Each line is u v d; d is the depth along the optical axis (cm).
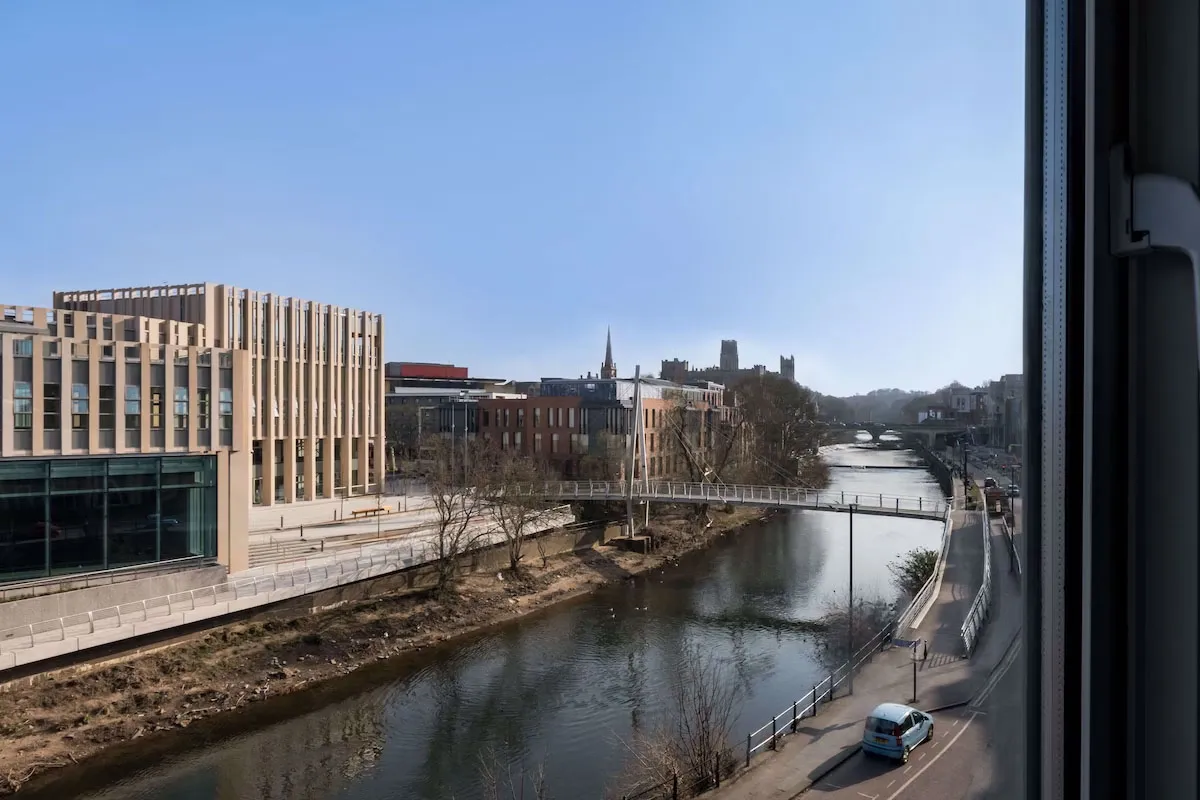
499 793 1925
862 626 2839
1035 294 235
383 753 2173
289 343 5738
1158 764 205
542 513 4409
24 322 2870
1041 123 232
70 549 2692
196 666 2586
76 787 1945
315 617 3091
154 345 2967
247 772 2056
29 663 2253
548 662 2923
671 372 13488
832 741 1841
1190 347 198
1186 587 199
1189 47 198
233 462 3241
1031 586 238
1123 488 208
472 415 7131
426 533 4325
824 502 4578
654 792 1700
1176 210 194
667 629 3319
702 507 5675
